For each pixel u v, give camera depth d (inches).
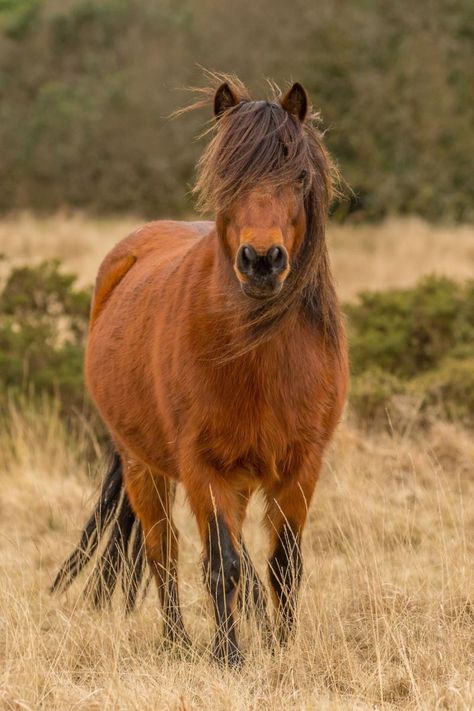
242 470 308.3
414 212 1803.6
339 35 1940.2
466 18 2001.7
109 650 320.2
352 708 266.5
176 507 491.8
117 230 1672.0
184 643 335.3
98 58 2279.8
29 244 1491.1
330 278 310.0
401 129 1883.6
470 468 507.8
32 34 2432.3
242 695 277.4
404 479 503.2
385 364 682.8
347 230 1676.9
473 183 1849.2
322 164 289.7
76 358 666.8
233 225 275.9
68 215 2028.8
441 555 363.3
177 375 306.0
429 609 330.3
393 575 378.0
